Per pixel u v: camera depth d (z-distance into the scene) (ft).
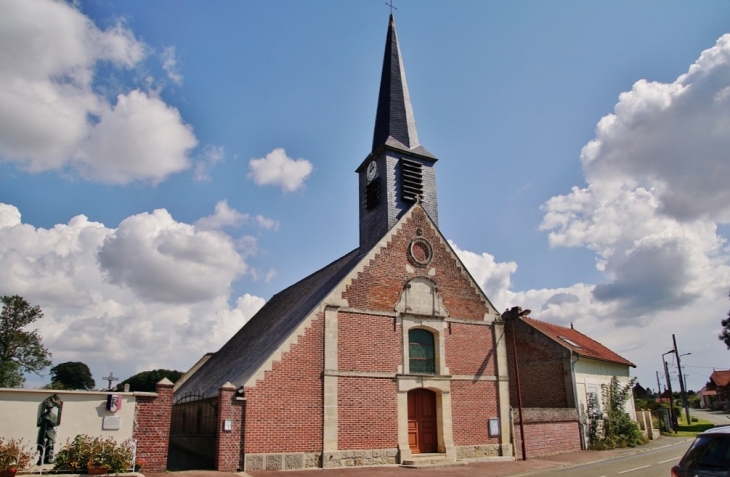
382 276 61.62
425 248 65.92
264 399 51.34
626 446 79.00
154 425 46.34
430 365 63.05
